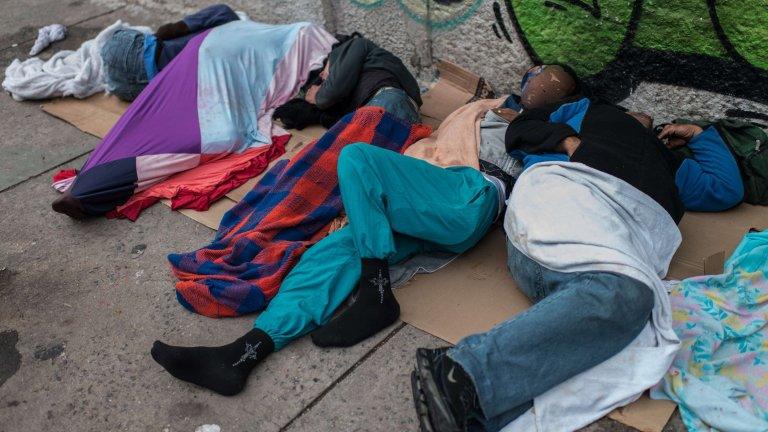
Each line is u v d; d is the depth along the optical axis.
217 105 3.53
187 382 2.33
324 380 2.28
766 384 2.09
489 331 2.01
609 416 2.04
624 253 2.07
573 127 2.64
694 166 2.74
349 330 2.36
